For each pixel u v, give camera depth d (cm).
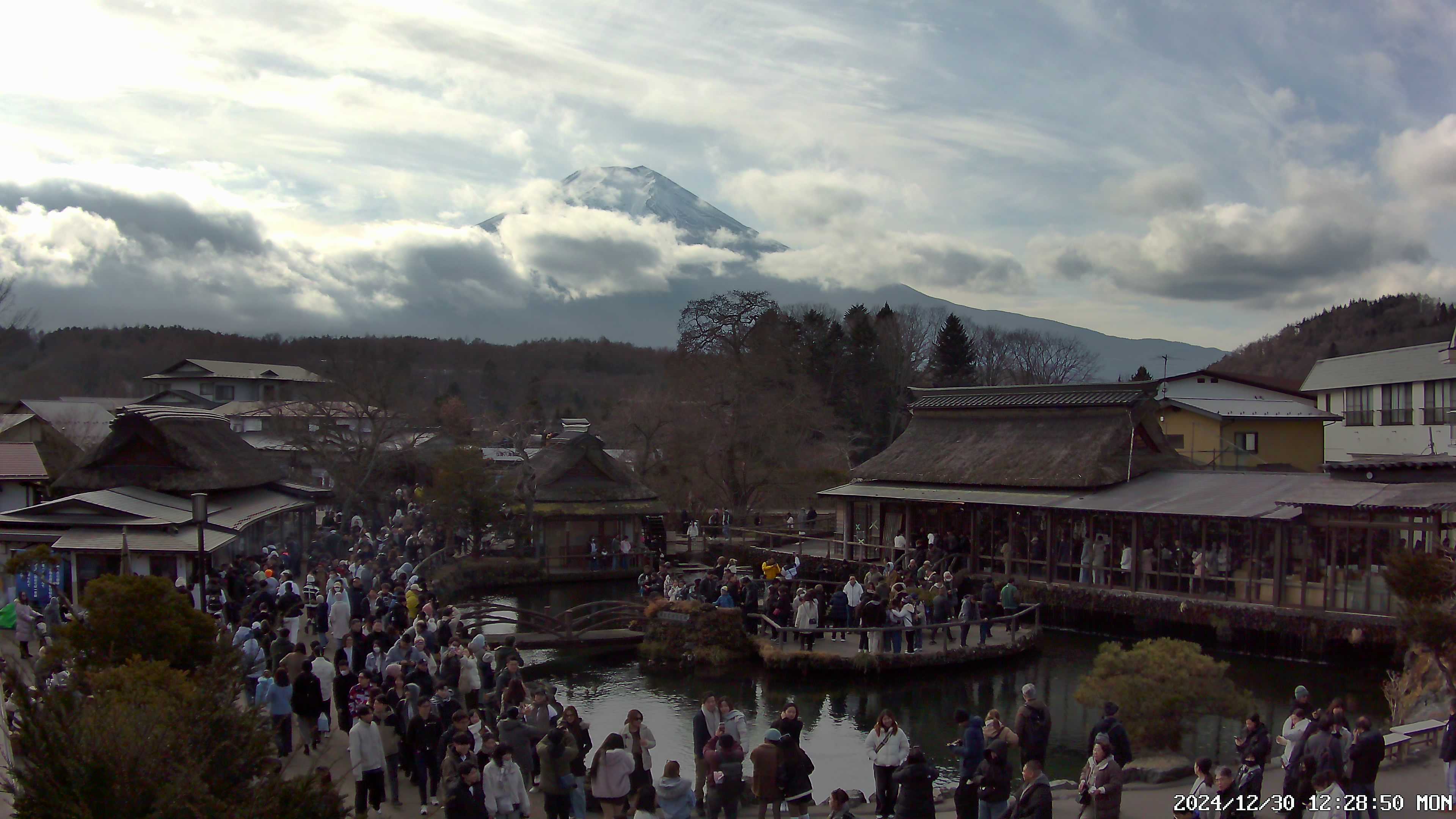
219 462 4297
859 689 3225
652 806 1447
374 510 6362
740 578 3884
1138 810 1812
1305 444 6078
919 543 4875
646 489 5800
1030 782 1430
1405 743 2023
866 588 4069
